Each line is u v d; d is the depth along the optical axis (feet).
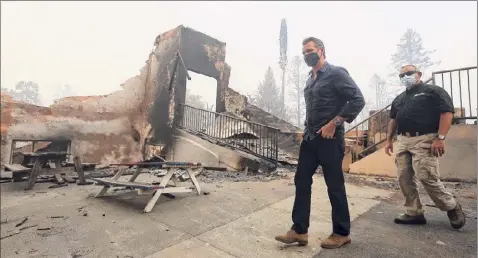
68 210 10.64
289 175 19.34
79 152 27.53
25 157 19.15
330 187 6.75
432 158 7.69
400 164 8.59
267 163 21.03
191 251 6.67
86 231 8.24
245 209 10.36
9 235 8.02
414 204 8.36
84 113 28.30
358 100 6.25
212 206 10.80
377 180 16.55
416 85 8.36
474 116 15.52
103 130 29.43
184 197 12.33
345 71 6.66
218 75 33.91
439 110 7.51
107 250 6.87
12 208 11.27
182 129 27.89
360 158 21.29
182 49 29.81
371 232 7.66
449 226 8.14
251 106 37.58
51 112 26.18
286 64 127.54
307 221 6.86
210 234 7.80
